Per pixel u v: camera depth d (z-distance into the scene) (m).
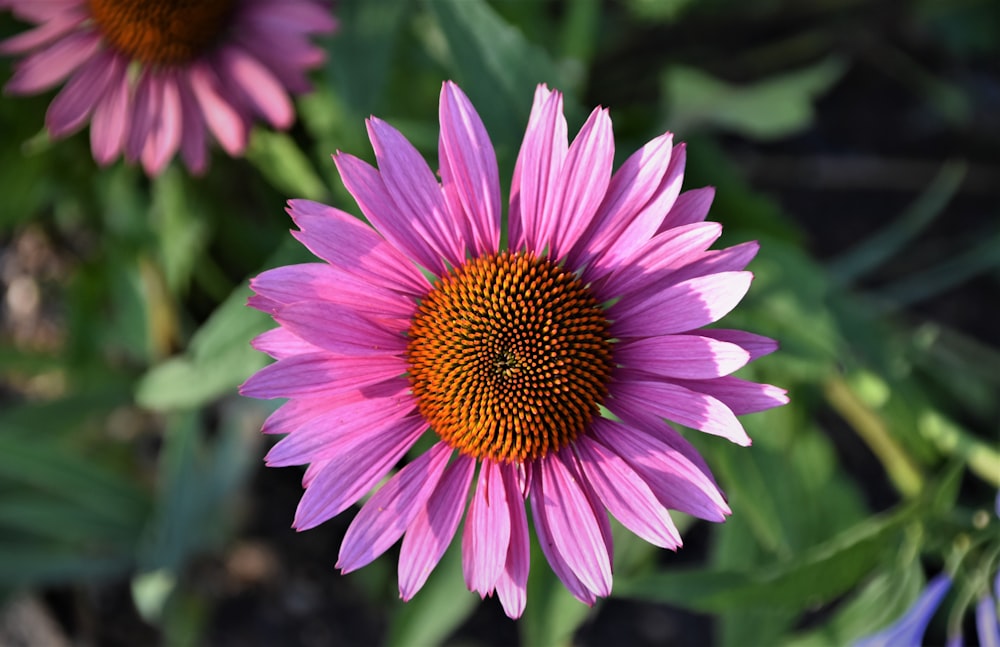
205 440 0.47
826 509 0.40
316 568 0.48
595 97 0.51
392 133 0.32
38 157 0.44
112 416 0.50
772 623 0.41
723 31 0.53
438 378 0.32
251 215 0.46
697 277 0.32
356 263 0.32
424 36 0.42
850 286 0.49
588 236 0.32
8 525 0.45
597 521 0.32
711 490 0.31
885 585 0.38
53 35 0.39
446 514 0.32
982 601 0.36
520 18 0.44
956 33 0.50
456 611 0.41
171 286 0.44
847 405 0.41
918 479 0.40
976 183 0.51
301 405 0.32
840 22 0.53
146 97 0.39
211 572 0.48
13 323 0.51
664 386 0.32
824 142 0.52
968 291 0.49
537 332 0.32
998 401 0.46
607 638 0.47
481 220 0.32
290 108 0.39
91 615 0.47
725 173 0.42
